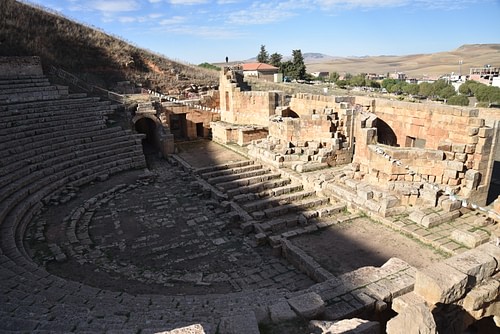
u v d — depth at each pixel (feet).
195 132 113.39
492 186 68.85
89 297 34.88
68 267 44.62
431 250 45.68
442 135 62.85
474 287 29.01
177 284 41.86
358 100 80.59
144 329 22.79
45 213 59.16
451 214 52.06
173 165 89.30
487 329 33.19
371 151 60.80
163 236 53.93
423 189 55.11
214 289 40.88
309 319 26.73
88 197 66.33
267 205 62.64
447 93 200.03
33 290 35.24
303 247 47.78
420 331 21.68
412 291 31.09
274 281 42.80
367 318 30.37
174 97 124.36
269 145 82.84
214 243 52.16
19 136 73.10
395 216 53.88
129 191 71.41
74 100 95.20
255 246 51.44
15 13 125.29
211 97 117.29
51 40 126.72
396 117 72.08
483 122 56.39
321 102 85.97
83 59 130.82
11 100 85.51
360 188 59.36
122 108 99.60
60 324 25.73
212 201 65.57
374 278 33.24
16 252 44.19
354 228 52.39
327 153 75.77
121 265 45.88
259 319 26.45
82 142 82.02
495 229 49.11
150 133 109.29
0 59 94.58
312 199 63.93
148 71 148.36
